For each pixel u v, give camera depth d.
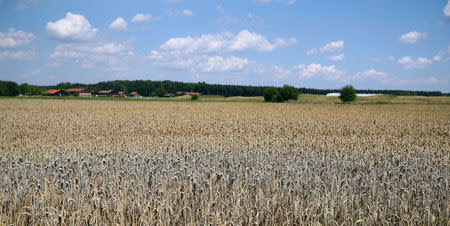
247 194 6.75
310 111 39.50
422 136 18.33
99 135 17.11
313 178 7.93
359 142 13.87
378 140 14.85
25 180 7.00
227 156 10.05
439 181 7.98
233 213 5.80
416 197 6.86
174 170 8.12
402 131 20.09
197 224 5.68
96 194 6.52
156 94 171.38
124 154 10.15
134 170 8.18
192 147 12.02
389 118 29.91
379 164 9.77
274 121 24.09
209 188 6.90
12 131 17.97
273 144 12.96
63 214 5.87
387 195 6.95
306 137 16.08
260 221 5.91
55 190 6.84
